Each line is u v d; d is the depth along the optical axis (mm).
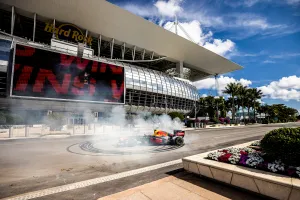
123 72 35031
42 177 5395
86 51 38375
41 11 39406
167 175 5504
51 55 27672
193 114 66438
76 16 41938
